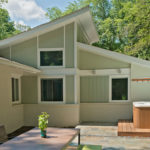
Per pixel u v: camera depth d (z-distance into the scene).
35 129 4.54
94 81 8.65
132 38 15.80
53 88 8.15
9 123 6.80
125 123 7.29
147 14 12.30
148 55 15.26
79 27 9.12
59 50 8.09
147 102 7.10
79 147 4.07
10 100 6.91
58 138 3.63
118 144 5.21
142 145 5.10
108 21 19.22
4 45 8.14
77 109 7.86
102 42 21.11
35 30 7.76
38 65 8.21
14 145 3.17
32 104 8.22
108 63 8.48
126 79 8.27
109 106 8.47
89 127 7.40
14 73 7.47
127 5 17.86
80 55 8.77
